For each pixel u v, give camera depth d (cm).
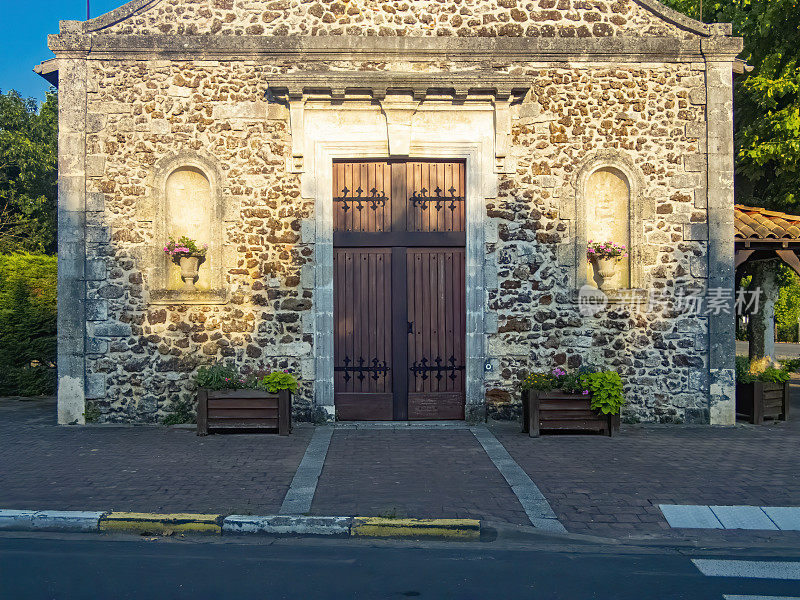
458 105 838
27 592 358
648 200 845
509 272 840
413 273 855
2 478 576
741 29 1220
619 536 464
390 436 759
